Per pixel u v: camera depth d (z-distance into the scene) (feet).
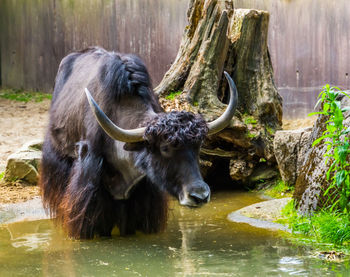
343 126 24.32
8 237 24.68
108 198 25.09
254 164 34.24
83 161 24.49
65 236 24.91
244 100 35.32
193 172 21.48
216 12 34.73
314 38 45.19
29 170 34.24
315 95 45.55
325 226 23.26
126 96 24.40
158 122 21.72
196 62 34.42
